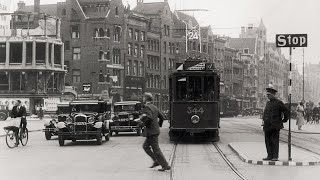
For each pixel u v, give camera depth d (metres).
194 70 23.09
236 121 56.34
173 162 15.40
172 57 93.31
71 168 13.93
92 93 73.12
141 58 82.38
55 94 68.50
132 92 78.19
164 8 90.69
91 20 74.31
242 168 13.79
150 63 85.94
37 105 67.31
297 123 36.44
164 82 89.94
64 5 76.31
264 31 150.12
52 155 17.86
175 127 22.88
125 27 77.44
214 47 107.00
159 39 88.69
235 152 18.25
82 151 19.50
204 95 22.84
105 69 73.06
